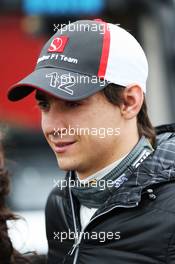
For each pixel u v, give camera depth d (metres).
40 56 3.25
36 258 3.98
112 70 3.12
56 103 3.12
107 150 3.16
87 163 3.17
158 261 3.03
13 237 4.43
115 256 3.12
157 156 3.22
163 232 3.03
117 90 3.13
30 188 7.25
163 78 7.93
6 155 4.06
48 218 3.61
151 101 7.91
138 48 3.26
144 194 3.12
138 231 3.08
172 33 7.95
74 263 3.25
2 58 8.43
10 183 3.87
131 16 7.73
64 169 3.19
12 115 8.13
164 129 3.52
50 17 7.79
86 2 7.49
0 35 8.26
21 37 8.24
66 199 3.46
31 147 8.05
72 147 3.14
